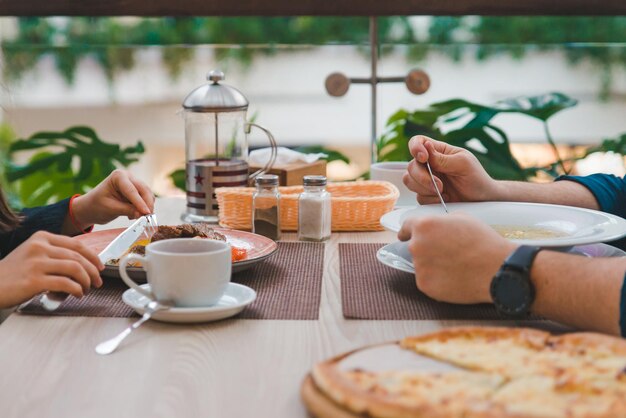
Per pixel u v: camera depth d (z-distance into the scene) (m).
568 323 0.88
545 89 2.36
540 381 0.65
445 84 2.37
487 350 0.73
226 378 0.77
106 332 0.90
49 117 2.36
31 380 0.76
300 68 2.35
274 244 1.26
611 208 1.50
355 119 2.37
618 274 0.85
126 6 2.32
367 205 1.48
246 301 0.95
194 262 0.93
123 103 2.37
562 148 2.38
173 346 0.85
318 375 0.66
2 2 2.30
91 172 2.39
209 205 1.59
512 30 2.33
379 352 0.73
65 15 2.32
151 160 2.40
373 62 2.35
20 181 2.36
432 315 0.96
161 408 0.70
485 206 1.32
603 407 0.59
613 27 2.33
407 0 2.31
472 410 0.57
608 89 2.35
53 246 1.03
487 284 0.93
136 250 1.17
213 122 1.67
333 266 1.21
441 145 1.44
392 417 0.58
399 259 1.17
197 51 2.35
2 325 0.93
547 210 1.28
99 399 0.72
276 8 2.32
